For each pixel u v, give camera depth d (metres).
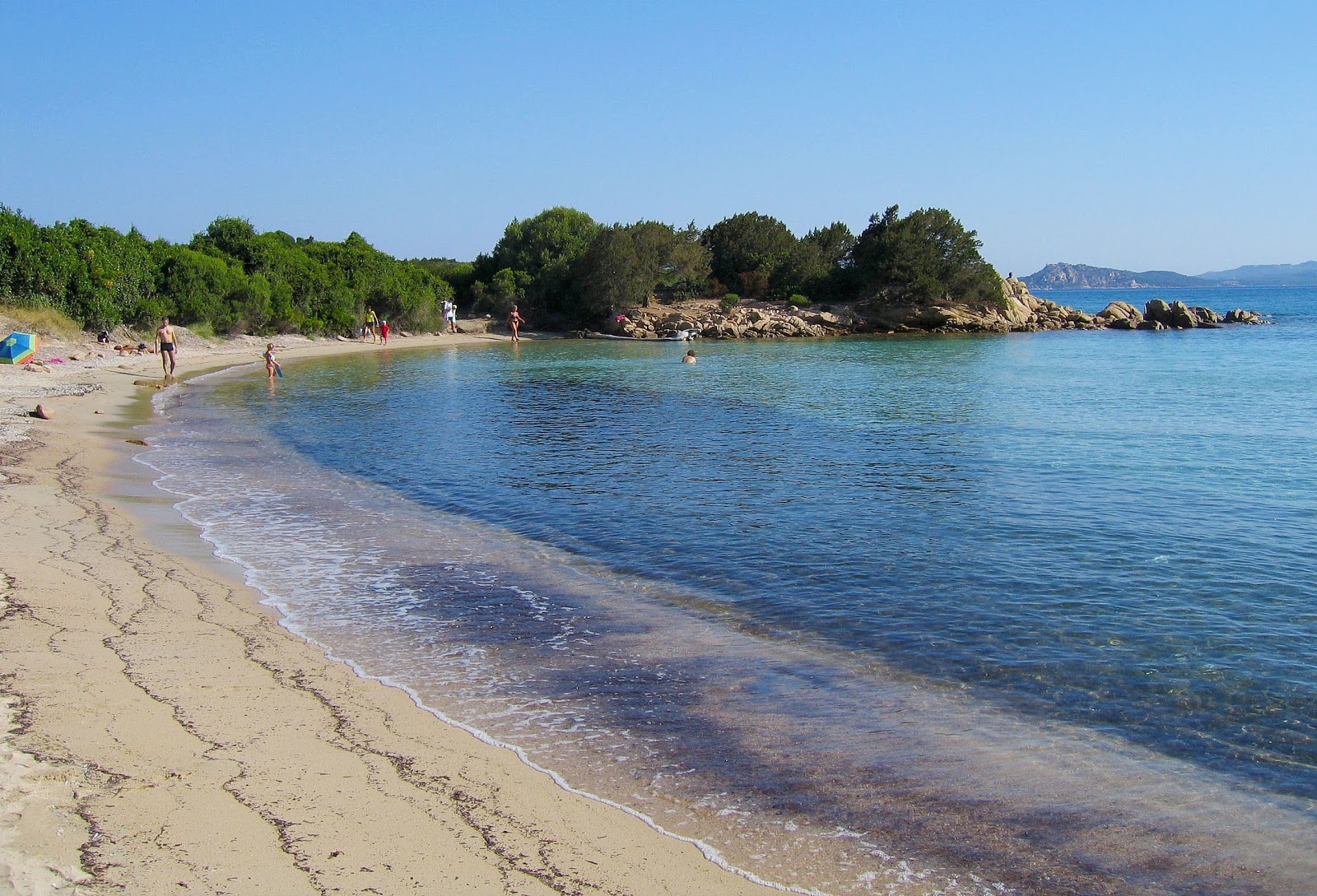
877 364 51.56
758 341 74.62
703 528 15.02
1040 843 6.05
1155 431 26.00
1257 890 5.57
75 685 7.57
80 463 19.11
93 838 5.19
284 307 63.38
